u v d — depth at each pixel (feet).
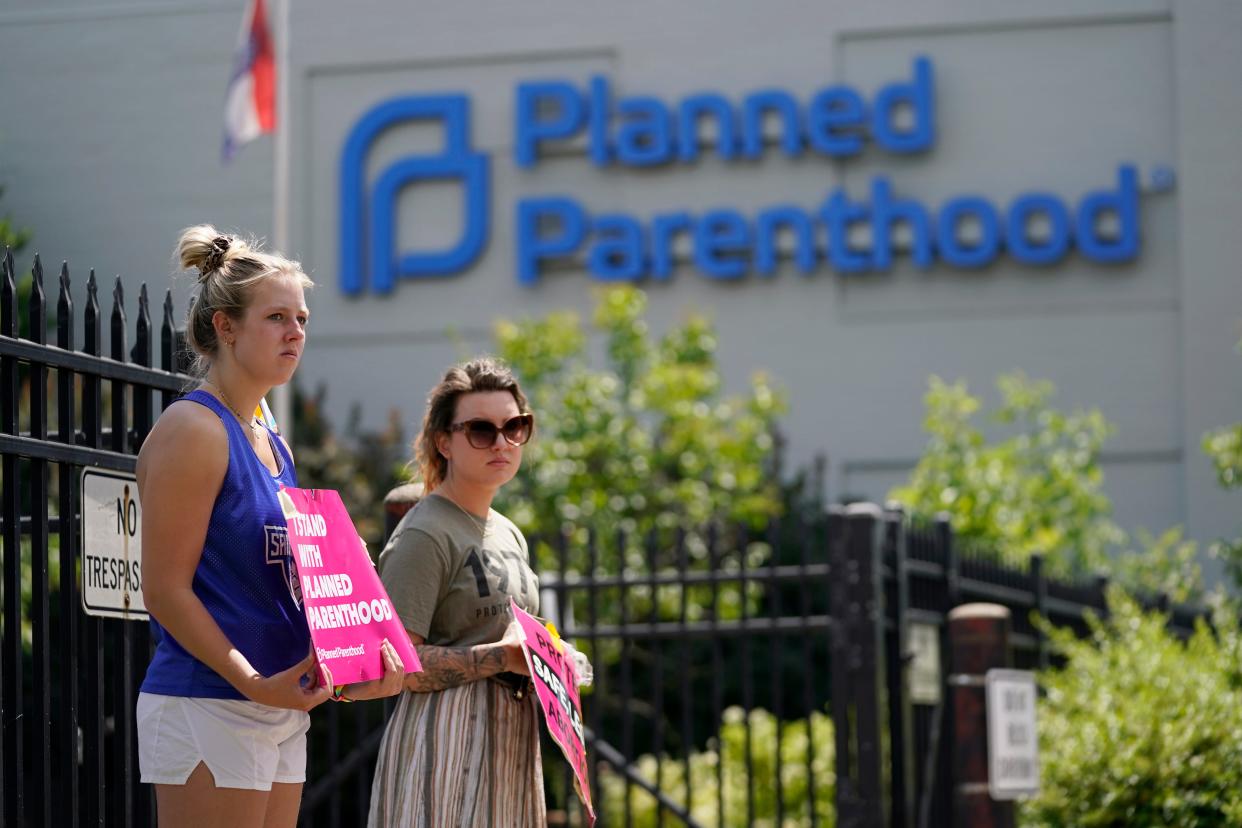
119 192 85.40
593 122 134.92
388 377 136.98
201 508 22.26
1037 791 48.39
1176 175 129.08
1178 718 55.01
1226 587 119.34
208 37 88.33
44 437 26.81
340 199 138.51
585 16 137.39
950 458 97.50
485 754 27.53
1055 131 131.23
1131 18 130.62
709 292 133.80
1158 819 53.11
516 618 27.27
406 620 27.12
